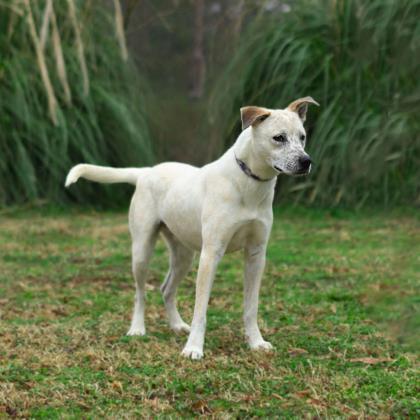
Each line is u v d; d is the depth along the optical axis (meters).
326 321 8.04
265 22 16.78
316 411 5.42
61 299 9.23
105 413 5.47
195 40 29.11
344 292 9.37
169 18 31.69
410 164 14.88
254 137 6.60
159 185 7.47
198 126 17.38
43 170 16.50
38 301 9.10
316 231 13.66
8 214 15.46
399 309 8.38
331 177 15.58
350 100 15.66
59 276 10.56
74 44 17.06
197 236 7.10
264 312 8.47
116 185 17.03
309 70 15.95
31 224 14.53
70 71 16.75
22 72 16.31
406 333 7.46
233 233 6.82
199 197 6.96
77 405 5.64
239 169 6.71
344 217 14.85
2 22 16.92
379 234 13.22
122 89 17.70
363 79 15.59
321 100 15.85
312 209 15.41
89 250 12.33
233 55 16.80
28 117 15.93
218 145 16.52
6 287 9.85
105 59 17.41
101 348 7.02
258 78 16.19
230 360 6.64
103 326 7.87
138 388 5.94
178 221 7.23
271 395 5.78
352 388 5.91
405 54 14.67
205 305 6.84
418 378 6.14
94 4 17.91
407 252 11.52
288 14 16.73
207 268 6.81
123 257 11.84
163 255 12.06
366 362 6.60
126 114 16.70
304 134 6.66
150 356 6.72
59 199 16.41
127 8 17.23
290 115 6.59
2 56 16.75
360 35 15.41
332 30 16.22
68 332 7.62
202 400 5.61
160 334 7.67
